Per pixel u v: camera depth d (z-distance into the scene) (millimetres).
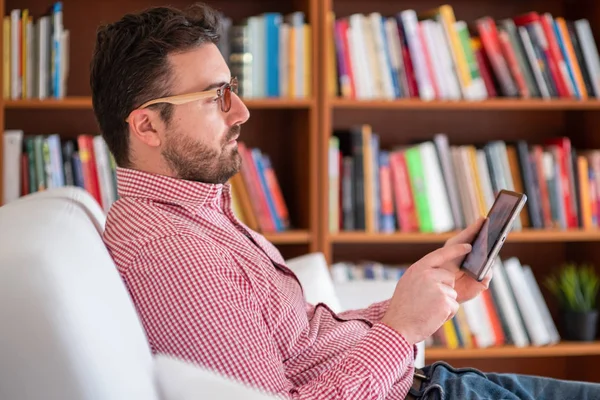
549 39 2984
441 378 1496
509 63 2965
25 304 929
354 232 2906
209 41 1536
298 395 1251
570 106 2975
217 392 1043
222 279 1288
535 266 3379
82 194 1716
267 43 2830
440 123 3270
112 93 1513
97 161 2758
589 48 3012
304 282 2098
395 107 2955
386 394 1305
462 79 2920
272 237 2836
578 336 3072
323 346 1480
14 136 2715
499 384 1543
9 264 941
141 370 1035
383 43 2879
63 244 1031
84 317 960
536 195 3021
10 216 1170
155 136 1493
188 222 1436
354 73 2867
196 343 1257
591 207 3057
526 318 3025
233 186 2850
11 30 2715
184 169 1498
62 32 2816
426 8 3219
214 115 1508
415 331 1335
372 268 2932
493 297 3004
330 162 2871
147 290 1284
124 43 1501
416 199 2943
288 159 3186
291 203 3172
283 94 2844
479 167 2982
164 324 1269
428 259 1431
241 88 2811
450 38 2912
